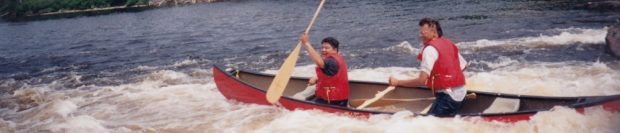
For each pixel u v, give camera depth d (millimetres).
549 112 4855
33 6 50031
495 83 7848
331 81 5895
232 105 7059
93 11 46844
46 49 17938
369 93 6648
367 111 5562
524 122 4941
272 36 17094
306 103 6035
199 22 25141
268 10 29531
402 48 12367
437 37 5066
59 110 7535
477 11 20281
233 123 6215
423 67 4965
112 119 6887
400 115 5426
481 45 11992
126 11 42156
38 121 7051
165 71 10625
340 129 5469
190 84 8938
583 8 18141
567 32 13133
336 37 15805
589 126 4695
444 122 5156
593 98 4922
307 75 9648
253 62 12102
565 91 7090
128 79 10312
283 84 6102
